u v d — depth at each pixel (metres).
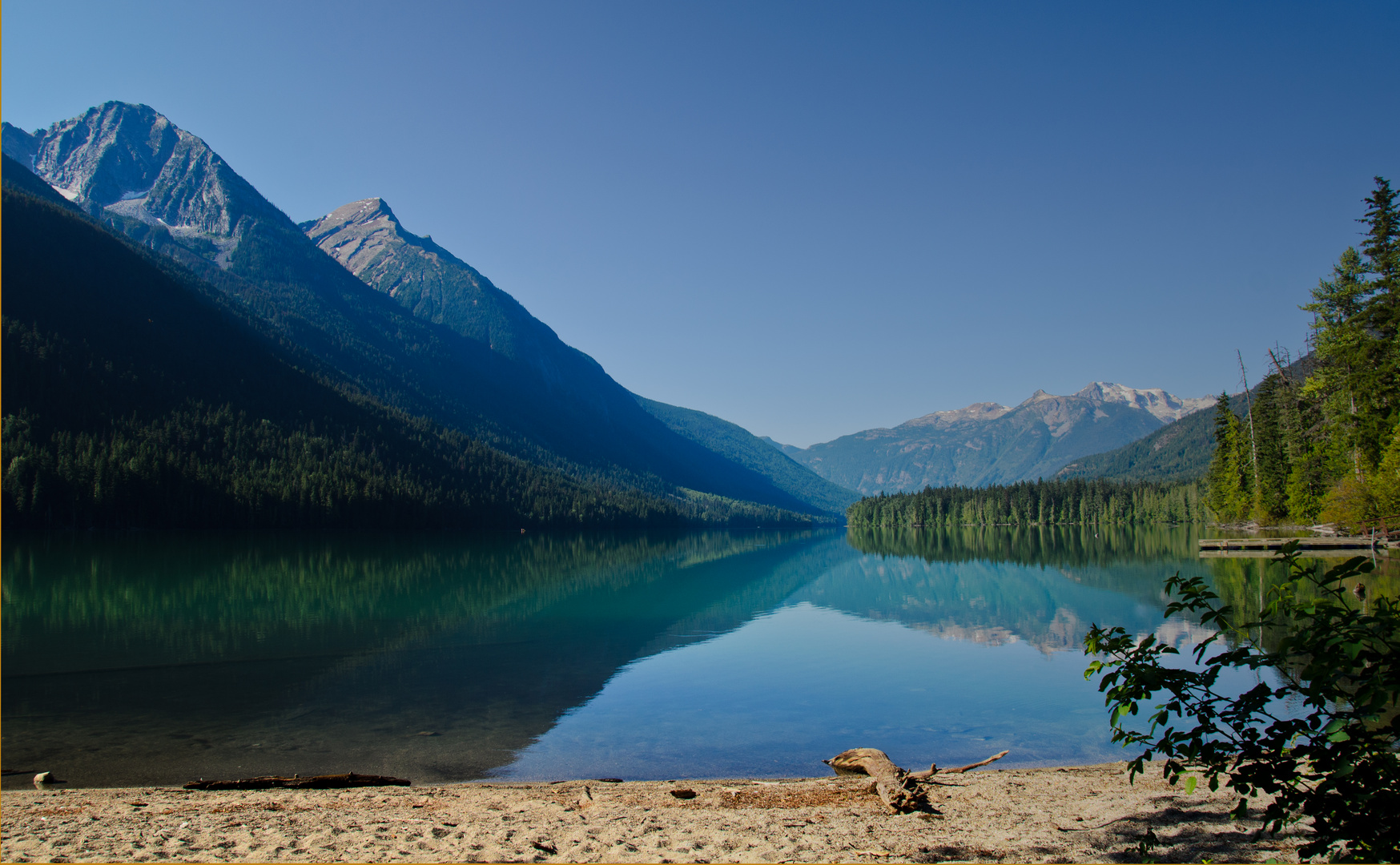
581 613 38.03
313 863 8.08
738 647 27.83
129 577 49.19
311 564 64.81
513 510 169.50
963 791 11.86
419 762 14.65
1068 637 29.41
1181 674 5.82
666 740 16.23
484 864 8.13
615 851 8.62
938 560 78.06
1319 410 69.38
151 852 8.41
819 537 172.00
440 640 29.17
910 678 22.36
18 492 89.38
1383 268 48.94
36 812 10.27
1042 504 175.38
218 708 18.56
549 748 15.66
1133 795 11.40
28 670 22.64
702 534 189.88
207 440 128.00
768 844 8.91
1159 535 117.50
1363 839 5.05
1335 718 5.09
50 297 156.25
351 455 150.00
